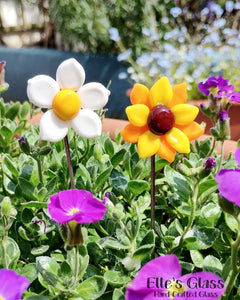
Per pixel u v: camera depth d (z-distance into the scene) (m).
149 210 0.20
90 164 0.20
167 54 0.61
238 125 0.38
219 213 0.17
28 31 1.11
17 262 0.17
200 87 0.23
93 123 0.14
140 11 0.82
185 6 0.82
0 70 0.25
